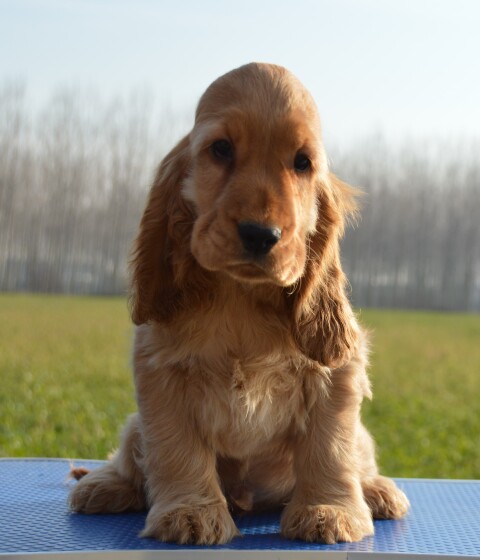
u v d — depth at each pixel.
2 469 0.91
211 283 0.67
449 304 11.12
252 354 0.67
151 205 0.70
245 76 0.65
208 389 0.68
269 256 0.60
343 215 0.74
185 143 0.70
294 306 0.68
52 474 0.89
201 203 0.65
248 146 0.62
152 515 0.65
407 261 11.05
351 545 0.63
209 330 0.67
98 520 0.70
